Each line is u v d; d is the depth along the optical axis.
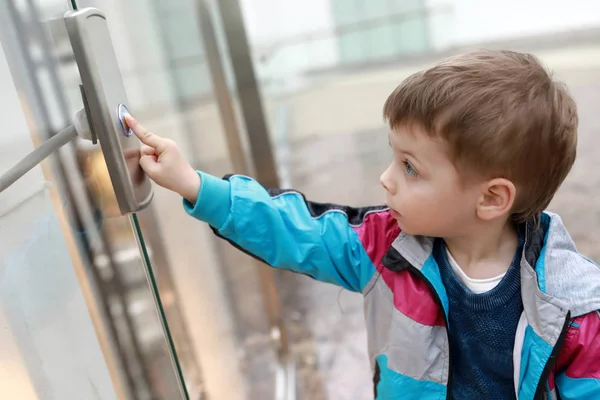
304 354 1.40
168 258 0.78
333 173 1.81
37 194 0.42
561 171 0.58
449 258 0.62
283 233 0.62
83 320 0.48
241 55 1.54
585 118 1.80
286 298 1.55
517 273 0.60
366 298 0.67
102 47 0.44
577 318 0.56
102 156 0.46
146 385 0.52
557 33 1.79
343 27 1.94
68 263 0.46
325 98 2.00
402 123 0.56
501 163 0.54
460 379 0.64
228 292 1.08
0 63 0.39
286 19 1.93
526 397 0.59
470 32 1.87
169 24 0.94
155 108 0.81
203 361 0.84
